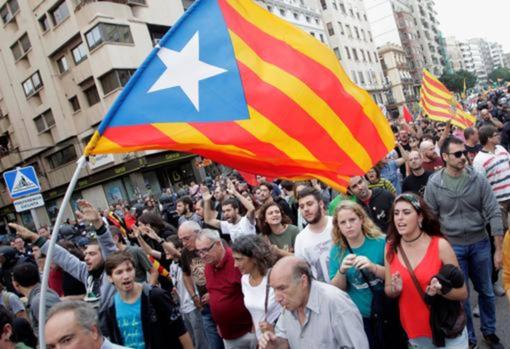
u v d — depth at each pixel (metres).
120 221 7.63
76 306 2.25
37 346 4.05
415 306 2.73
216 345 4.34
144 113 2.74
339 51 47.12
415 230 2.76
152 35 25.30
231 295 3.62
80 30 23.00
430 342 2.73
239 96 2.92
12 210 30.38
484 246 3.86
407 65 68.50
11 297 4.22
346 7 50.84
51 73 25.44
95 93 24.03
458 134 10.41
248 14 3.14
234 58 2.97
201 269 4.32
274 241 4.36
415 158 5.42
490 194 3.77
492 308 3.83
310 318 2.43
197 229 4.34
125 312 3.13
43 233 7.93
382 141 3.29
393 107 59.19
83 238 8.51
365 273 2.94
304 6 42.97
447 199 3.91
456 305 2.63
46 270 2.23
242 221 5.40
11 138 29.41
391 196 4.42
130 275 3.10
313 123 3.03
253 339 3.67
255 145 2.87
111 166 23.94
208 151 2.87
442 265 2.67
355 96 3.26
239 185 8.91
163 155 24.05
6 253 6.20
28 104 27.42
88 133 24.95
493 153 4.83
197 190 13.30
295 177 3.02
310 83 3.08
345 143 3.08
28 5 25.28
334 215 3.15
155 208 14.60
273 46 3.12
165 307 3.15
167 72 2.84
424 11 90.62
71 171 26.23
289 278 2.34
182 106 2.81
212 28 3.00
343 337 2.39
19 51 26.78
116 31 22.81
